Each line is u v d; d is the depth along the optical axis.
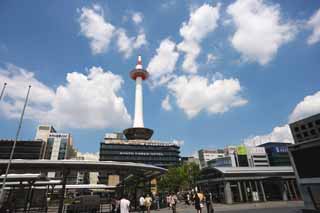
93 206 25.72
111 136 177.50
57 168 23.53
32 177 24.91
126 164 24.42
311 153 17.62
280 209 21.81
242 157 116.19
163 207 30.55
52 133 140.38
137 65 138.75
